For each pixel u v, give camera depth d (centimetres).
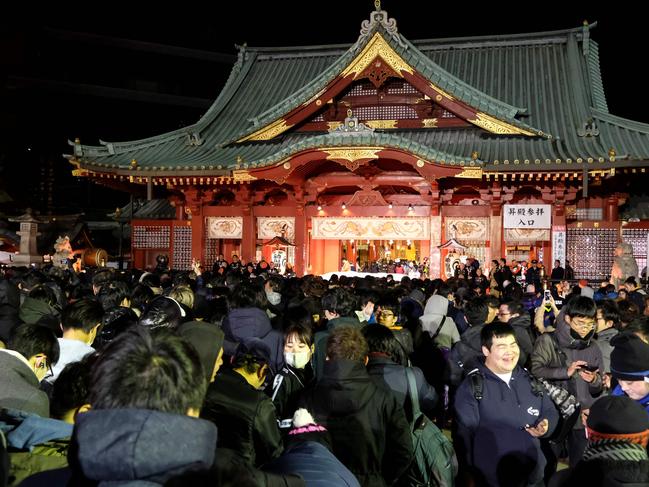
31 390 478
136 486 249
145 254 3438
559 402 597
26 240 3194
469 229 2925
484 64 3600
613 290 1681
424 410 616
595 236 2842
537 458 562
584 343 754
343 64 2977
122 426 255
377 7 2923
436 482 561
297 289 1323
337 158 2689
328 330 778
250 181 3027
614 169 2506
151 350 286
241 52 4081
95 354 436
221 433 454
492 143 2941
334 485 361
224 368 570
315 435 424
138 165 3025
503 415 565
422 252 3058
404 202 3014
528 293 1719
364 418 512
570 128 3023
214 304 957
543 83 3384
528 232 2881
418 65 2908
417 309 1136
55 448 360
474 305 945
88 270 2123
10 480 327
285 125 3153
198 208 3206
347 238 3056
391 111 3166
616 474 319
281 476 329
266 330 752
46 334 568
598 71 3562
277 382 645
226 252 3391
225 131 3544
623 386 510
